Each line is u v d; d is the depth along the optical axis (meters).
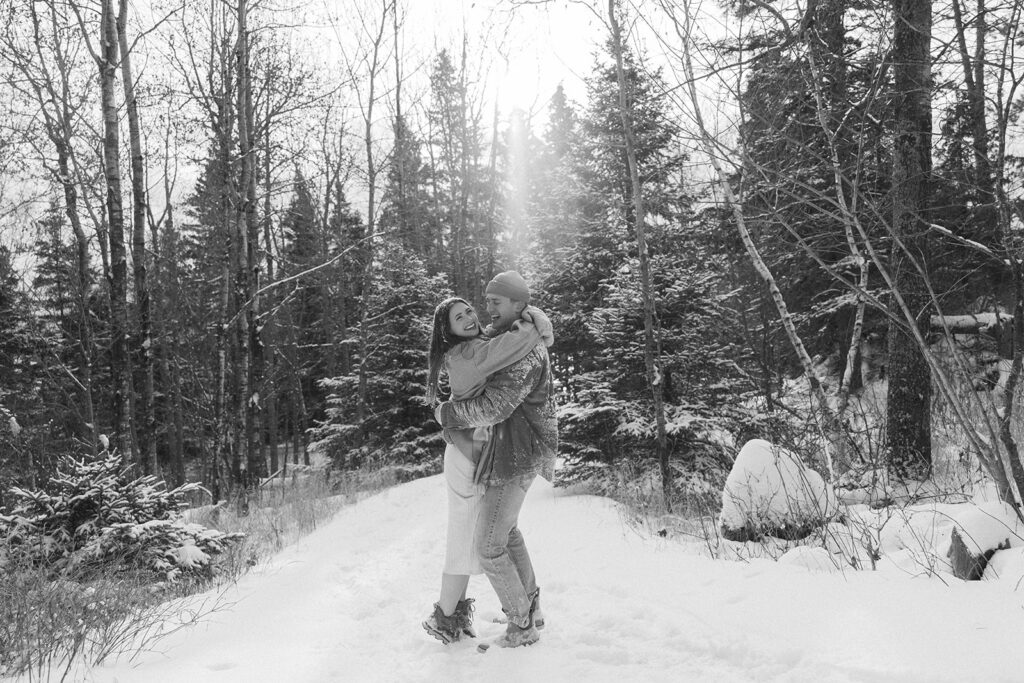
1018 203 4.53
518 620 3.51
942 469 7.64
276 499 12.23
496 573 3.49
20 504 6.35
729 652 3.15
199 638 3.92
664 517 6.92
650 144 11.98
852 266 11.84
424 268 18.30
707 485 8.48
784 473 5.69
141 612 4.32
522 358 3.47
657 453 9.55
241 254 11.95
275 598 4.81
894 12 5.88
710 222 8.38
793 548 4.83
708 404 9.98
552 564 5.19
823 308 13.26
